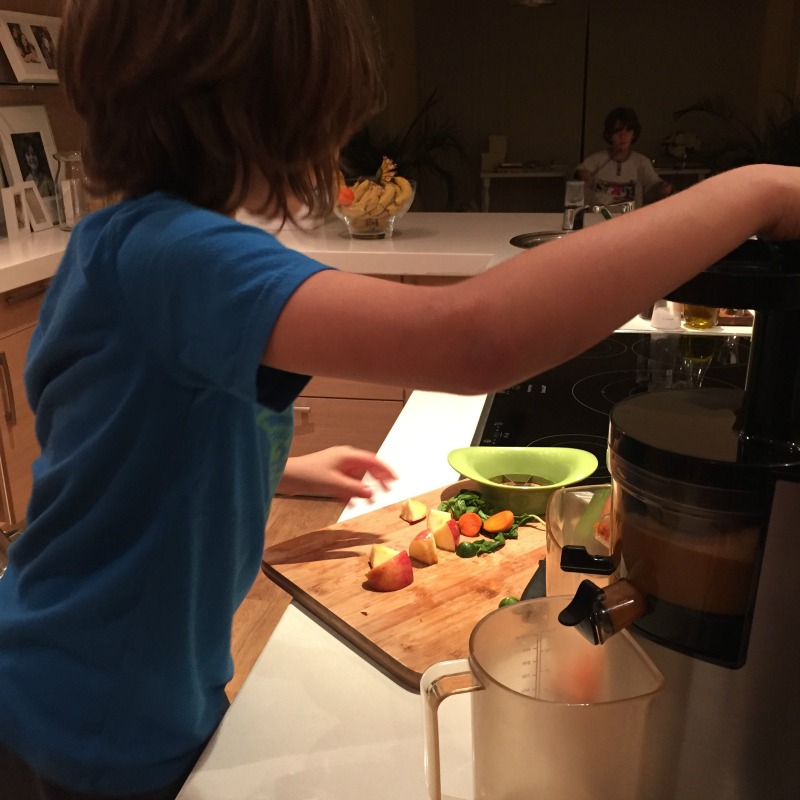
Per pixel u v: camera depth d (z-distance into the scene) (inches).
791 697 19.2
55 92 135.9
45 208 126.3
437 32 283.0
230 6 21.8
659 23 271.3
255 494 28.4
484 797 21.6
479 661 22.1
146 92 23.1
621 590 20.3
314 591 33.9
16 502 100.3
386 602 33.1
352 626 31.3
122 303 23.4
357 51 24.2
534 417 53.1
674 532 19.4
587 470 41.8
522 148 291.1
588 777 20.5
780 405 18.9
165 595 27.0
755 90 271.7
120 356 24.2
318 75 23.0
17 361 98.8
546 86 283.4
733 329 70.6
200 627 28.5
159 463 25.4
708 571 19.2
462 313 18.7
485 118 289.7
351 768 24.8
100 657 27.5
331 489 40.7
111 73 23.2
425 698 21.7
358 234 117.4
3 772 28.7
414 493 43.5
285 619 33.2
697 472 18.6
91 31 23.0
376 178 115.7
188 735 28.5
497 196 295.4
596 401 55.4
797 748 19.5
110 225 23.6
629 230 19.1
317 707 27.6
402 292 19.4
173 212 22.4
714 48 270.4
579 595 20.1
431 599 33.4
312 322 19.3
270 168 24.2
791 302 18.1
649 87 278.2
